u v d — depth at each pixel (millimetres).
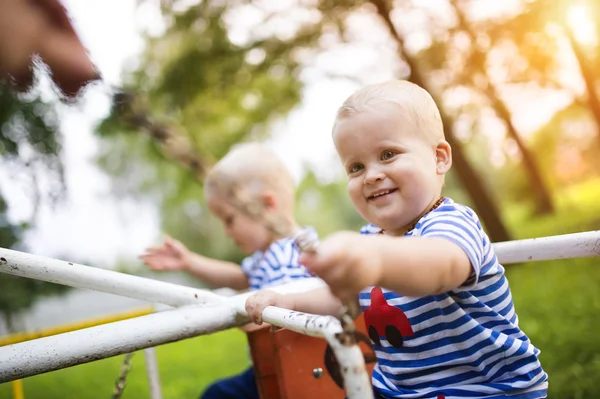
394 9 6457
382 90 1164
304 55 6789
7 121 3447
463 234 950
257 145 2217
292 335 1186
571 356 2482
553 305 3662
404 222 1124
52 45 840
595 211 7859
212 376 3525
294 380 1171
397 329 1120
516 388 1032
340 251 685
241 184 2045
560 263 5285
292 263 1892
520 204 13680
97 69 875
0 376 915
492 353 1054
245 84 6992
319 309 1226
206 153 7500
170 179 9406
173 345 4988
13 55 822
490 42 6762
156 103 6934
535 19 6594
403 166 1103
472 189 6637
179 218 11938
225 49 6699
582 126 12242
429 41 6840
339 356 721
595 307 3322
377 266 729
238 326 1167
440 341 1079
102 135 6250
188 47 6762
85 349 971
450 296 1070
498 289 1100
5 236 3600
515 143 9500
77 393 3451
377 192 1119
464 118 7691
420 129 1142
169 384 3402
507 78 7297
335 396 1200
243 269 2242
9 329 3805
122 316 2189
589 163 12852
